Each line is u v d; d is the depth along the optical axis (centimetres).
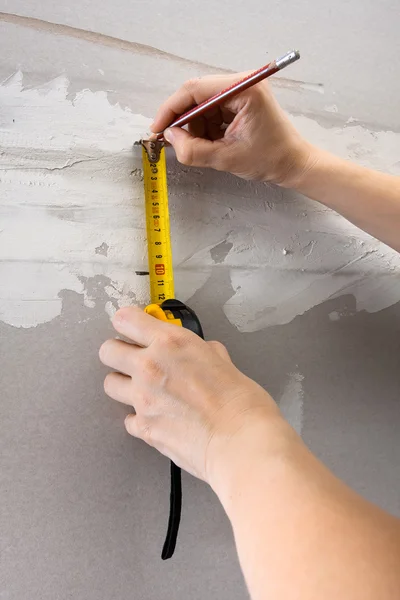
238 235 93
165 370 67
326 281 100
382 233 90
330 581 44
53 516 80
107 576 83
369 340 103
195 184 90
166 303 81
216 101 69
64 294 81
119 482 84
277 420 62
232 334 93
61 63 80
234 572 92
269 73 62
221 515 91
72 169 81
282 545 47
